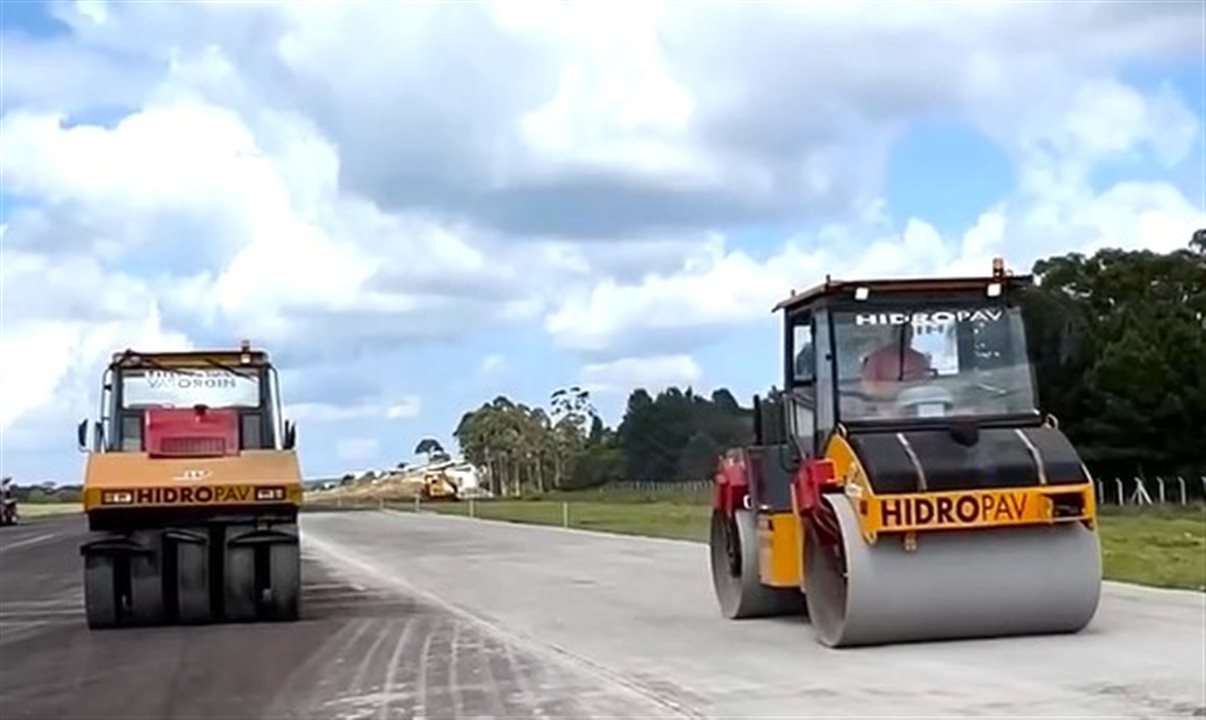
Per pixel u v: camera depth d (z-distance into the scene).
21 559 40.25
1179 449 59.38
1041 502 14.53
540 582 26.53
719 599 18.98
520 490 110.19
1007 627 14.92
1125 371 59.34
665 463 91.25
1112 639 14.84
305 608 22.98
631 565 29.97
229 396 22.31
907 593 14.50
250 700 13.86
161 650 18.08
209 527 20.88
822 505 15.12
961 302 15.67
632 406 94.12
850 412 15.33
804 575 15.74
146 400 22.20
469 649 16.97
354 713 12.81
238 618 21.06
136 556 20.66
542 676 14.51
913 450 14.67
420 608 22.52
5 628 21.77
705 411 64.62
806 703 12.11
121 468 20.28
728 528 18.58
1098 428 59.62
